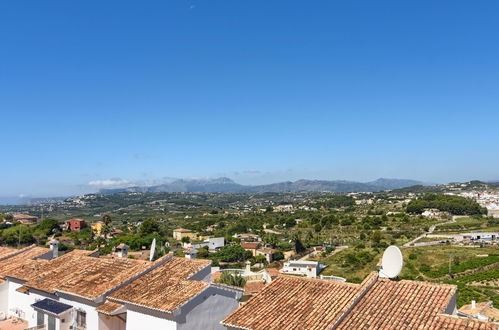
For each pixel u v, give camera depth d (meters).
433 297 18.42
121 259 30.47
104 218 160.50
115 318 25.36
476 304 39.47
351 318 17.78
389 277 21.03
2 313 32.25
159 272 26.86
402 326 16.58
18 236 111.50
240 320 18.94
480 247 127.56
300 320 17.94
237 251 130.12
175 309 21.06
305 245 150.38
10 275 32.09
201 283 23.73
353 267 105.19
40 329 27.55
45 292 28.88
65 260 33.22
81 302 25.81
